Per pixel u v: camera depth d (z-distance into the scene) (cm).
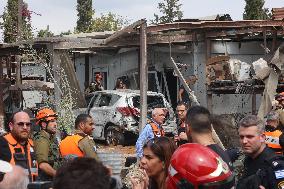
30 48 1550
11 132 554
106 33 1697
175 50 1772
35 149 605
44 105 1490
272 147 620
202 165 259
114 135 1547
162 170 399
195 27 1502
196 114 401
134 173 404
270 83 1318
